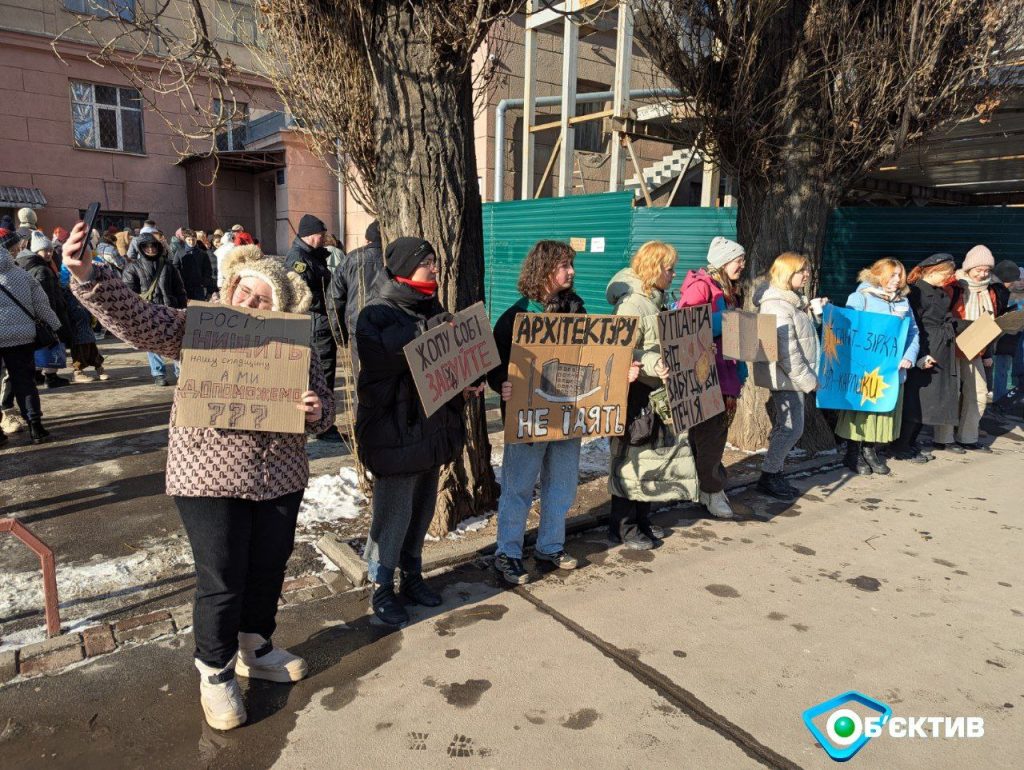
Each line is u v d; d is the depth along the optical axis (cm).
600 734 245
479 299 409
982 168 1127
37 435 573
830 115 558
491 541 393
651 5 509
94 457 537
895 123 558
